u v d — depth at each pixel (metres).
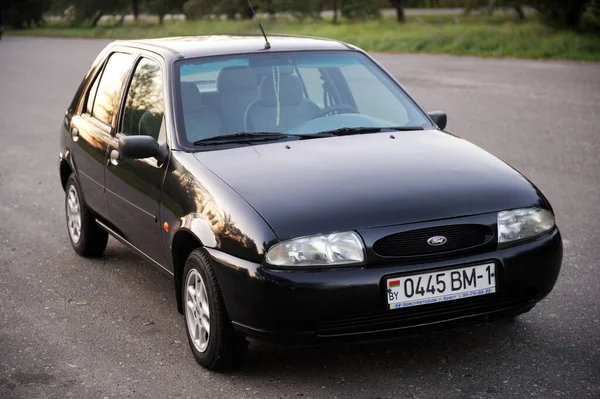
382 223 3.67
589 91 14.33
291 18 51.72
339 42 5.54
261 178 4.00
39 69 24.44
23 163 10.32
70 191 6.25
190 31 46.66
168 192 4.33
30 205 8.05
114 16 63.47
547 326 4.49
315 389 3.84
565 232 6.38
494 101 13.71
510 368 3.97
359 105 5.02
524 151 9.66
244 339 3.96
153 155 4.45
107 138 5.31
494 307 3.84
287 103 4.84
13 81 21.06
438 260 3.70
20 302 5.29
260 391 3.85
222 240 3.80
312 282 3.57
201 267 3.94
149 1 60.72
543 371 3.92
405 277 3.63
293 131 4.69
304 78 4.99
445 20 42.94
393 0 46.31
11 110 15.53
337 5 52.81
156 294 5.39
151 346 4.49
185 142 4.48
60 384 4.02
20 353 4.44
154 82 4.96
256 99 4.80
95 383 4.02
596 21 26.53
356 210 3.72
